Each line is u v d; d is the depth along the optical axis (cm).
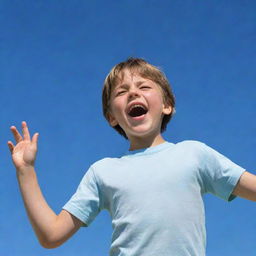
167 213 230
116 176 240
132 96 254
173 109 267
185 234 229
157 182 235
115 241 233
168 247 227
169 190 233
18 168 237
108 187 240
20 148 240
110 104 264
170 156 241
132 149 254
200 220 233
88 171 248
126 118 254
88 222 241
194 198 234
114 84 262
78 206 241
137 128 251
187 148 242
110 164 245
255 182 236
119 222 234
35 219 234
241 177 238
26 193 235
